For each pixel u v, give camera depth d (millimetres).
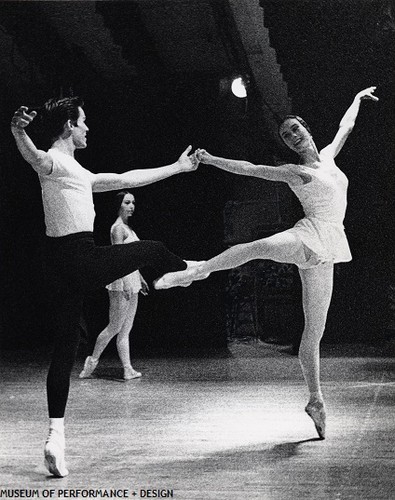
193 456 4852
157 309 12117
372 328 11164
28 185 12945
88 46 11125
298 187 5238
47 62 11422
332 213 5227
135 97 12125
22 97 12289
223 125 12047
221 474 4391
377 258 11117
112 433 5664
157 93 12094
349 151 10969
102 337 8812
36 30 10633
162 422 6059
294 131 5332
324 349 10594
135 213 12102
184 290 12070
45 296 13211
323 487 4078
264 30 10211
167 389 7859
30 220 13023
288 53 10422
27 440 5539
